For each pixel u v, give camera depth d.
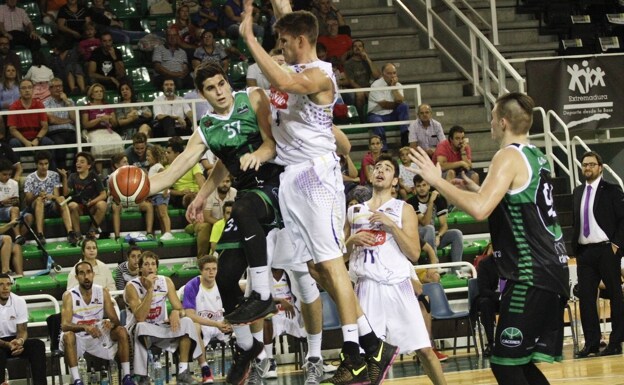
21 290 13.13
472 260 14.46
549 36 18.50
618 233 11.32
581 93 15.75
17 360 11.93
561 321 6.11
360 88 16.47
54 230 14.12
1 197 13.79
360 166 15.76
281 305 9.87
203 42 17.12
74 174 14.19
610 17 18.36
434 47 18.39
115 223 14.00
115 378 12.19
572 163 15.23
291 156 5.75
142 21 18.80
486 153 16.38
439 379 7.86
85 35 17.11
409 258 7.91
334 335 12.31
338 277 5.77
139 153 14.41
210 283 11.80
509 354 6.01
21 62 16.92
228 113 5.89
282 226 5.93
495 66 17.80
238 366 6.20
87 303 11.48
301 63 5.67
